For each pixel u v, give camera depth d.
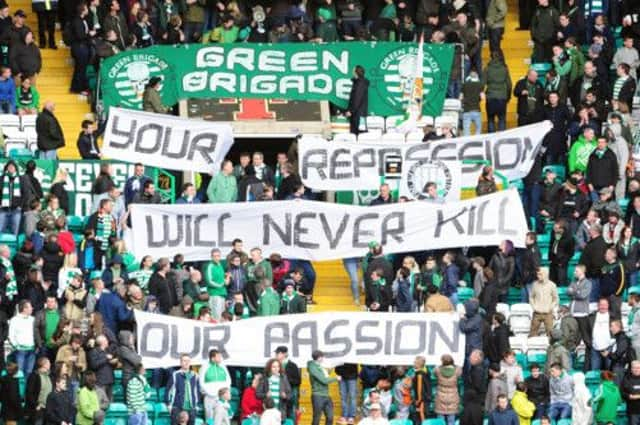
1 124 139.50
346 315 126.00
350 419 125.75
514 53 149.50
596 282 130.50
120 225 131.62
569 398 124.56
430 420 124.31
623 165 137.12
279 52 142.50
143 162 134.12
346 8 145.25
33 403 122.94
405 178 132.50
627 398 124.62
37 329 124.75
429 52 142.00
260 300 127.12
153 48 142.00
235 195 133.25
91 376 122.19
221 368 123.88
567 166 138.25
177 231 131.00
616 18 147.62
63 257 128.62
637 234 133.38
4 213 132.25
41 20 146.88
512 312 129.38
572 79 141.50
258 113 140.88
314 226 131.50
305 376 129.12
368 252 130.00
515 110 145.88
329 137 140.50
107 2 144.25
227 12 144.50
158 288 126.56
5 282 126.56
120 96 141.88
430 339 125.75
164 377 126.12
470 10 145.00
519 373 124.56
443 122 140.88
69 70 146.50
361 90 140.12
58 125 136.88
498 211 131.25
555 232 132.25
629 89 140.62
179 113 141.00
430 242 131.25
